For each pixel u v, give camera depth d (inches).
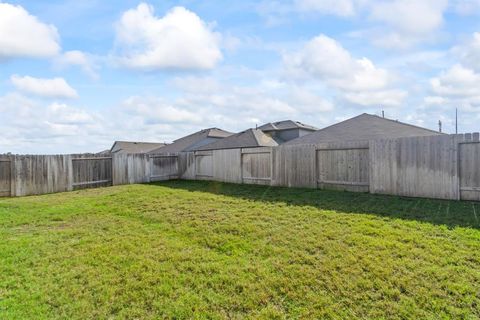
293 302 113.6
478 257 140.9
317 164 362.9
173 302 114.2
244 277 132.8
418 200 265.0
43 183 429.7
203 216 241.3
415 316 102.0
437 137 270.8
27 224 233.6
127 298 117.6
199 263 148.5
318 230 191.2
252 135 688.4
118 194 376.5
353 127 519.5
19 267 146.3
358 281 125.0
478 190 249.0
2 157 394.3
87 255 161.0
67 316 106.0
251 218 228.7
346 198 289.3
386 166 303.9
